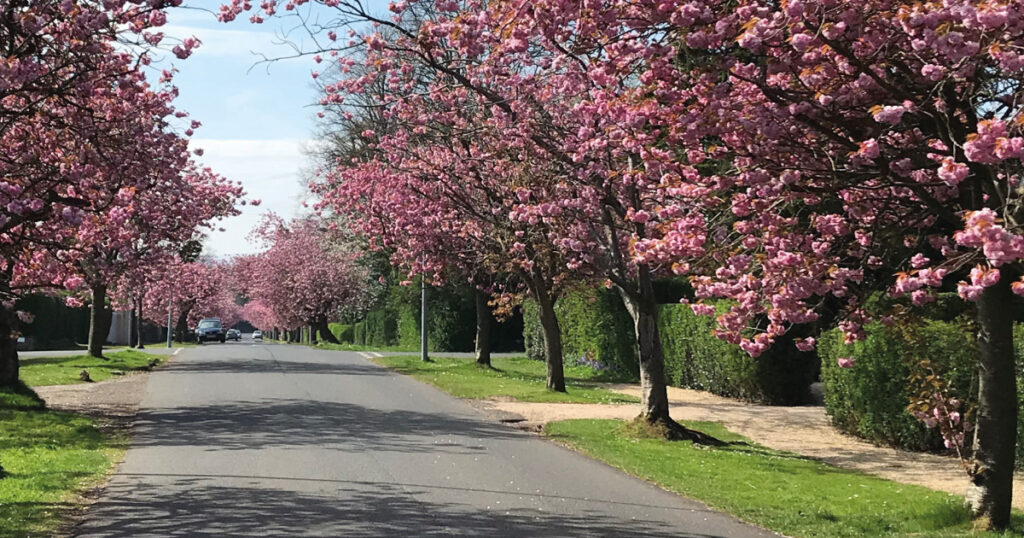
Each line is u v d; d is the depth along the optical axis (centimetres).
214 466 1206
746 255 892
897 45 808
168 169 1973
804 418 1964
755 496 1077
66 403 1984
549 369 2419
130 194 1063
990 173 733
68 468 1162
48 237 1264
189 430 1580
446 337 5238
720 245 928
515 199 1878
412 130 2262
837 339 1739
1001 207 734
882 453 1523
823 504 1037
